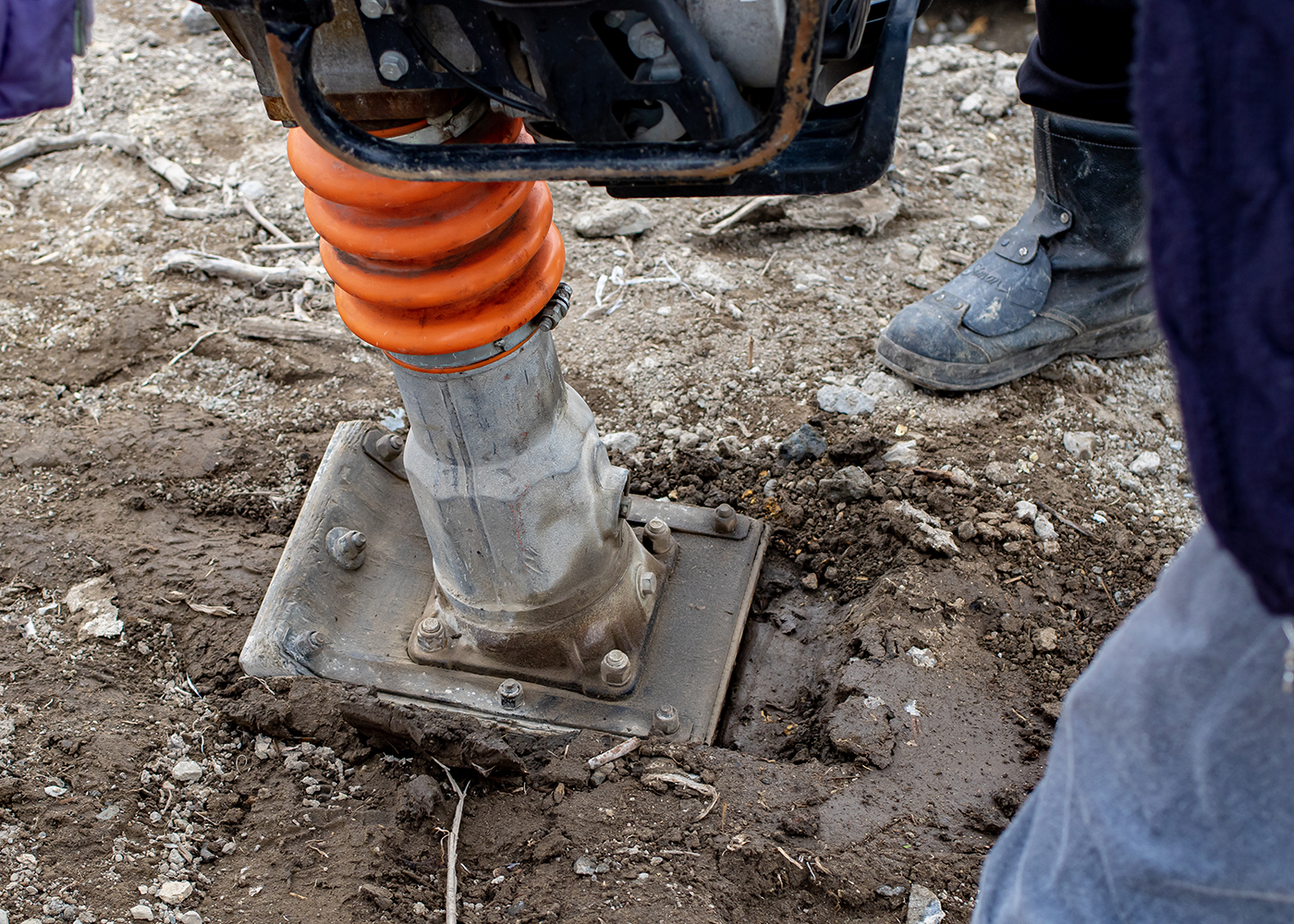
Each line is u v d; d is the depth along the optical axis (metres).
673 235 3.09
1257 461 0.74
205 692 1.96
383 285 1.44
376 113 1.30
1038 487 2.33
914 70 3.76
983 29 4.51
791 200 3.14
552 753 1.80
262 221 3.13
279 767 1.84
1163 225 0.76
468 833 1.73
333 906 1.61
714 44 1.18
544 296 1.53
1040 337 2.52
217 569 2.15
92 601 2.08
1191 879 0.97
